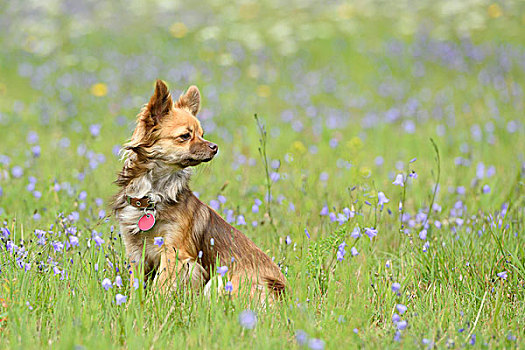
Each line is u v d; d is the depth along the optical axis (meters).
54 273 7.86
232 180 13.32
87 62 26.72
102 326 7.13
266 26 34.62
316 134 18.11
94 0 38.03
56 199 11.48
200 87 23.42
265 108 21.83
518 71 25.81
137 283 7.79
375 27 34.19
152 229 8.31
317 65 28.52
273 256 9.56
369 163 15.73
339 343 6.81
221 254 8.61
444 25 32.91
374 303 8.05
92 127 13.91
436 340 7.06
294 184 12.88
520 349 6.92
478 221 10.52
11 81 24.83
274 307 7.79
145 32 32.38
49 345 6.60
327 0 40.19
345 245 8.39
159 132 8.28
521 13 34.50
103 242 8.25
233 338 6.88
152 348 6.57
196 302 7.65
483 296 8.02
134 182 8.44
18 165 14.38
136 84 23.59
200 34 31.50
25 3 35.62
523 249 9.34
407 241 9.58
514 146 16.88
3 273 7.80
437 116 19.92
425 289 8.66
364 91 24.67
